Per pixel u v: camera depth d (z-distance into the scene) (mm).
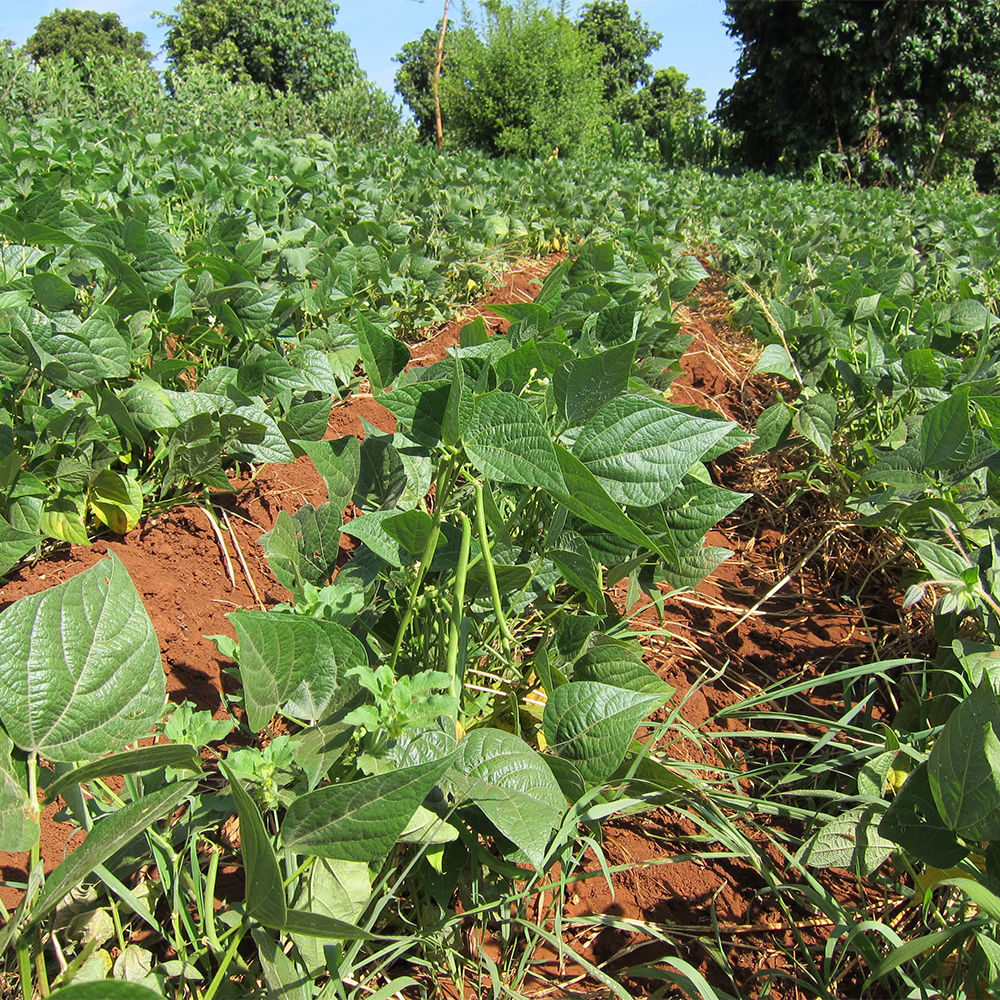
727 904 1774
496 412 1277
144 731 1154
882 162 25125
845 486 3176
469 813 1515
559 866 1773
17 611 1075
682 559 1920
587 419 1514
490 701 1919
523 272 6238
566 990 1523
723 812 1886
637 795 1715
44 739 1072
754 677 2553
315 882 1276
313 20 37438
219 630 2271
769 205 9188
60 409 2391
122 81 14578
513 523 1747
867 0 24000
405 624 1513
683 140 24312
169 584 2354
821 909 1574
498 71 22609
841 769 2094
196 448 2463
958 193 16422
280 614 1367
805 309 4355
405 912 1537
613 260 3424
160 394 2465
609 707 1502
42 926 1229
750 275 5457
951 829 1339
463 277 4871
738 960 1662
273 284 3324
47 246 2912
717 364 4945
